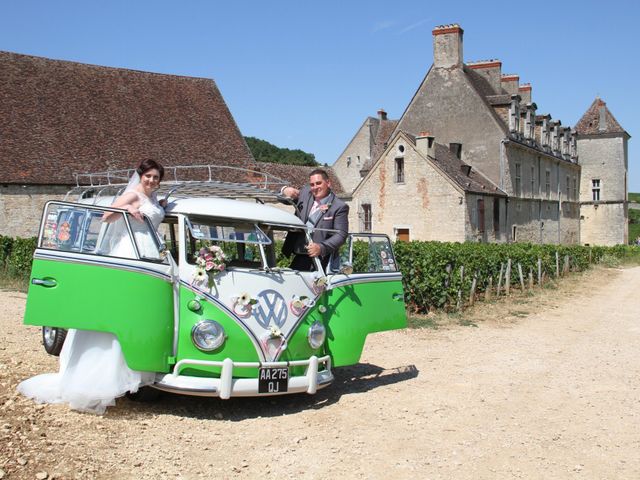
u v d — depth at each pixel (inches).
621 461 219.1
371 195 1453.0
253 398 274.7
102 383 229.1
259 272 254.8
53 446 192.9
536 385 323.0
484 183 1539.1
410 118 1678.2
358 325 287.4
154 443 209.0
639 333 506.0
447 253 618.5
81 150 1280.8
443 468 206.4
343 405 273.0
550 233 1974.7
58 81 1393.9
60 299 222.8
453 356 389.4
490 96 1681.8
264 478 190.1
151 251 239.6
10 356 302.2
